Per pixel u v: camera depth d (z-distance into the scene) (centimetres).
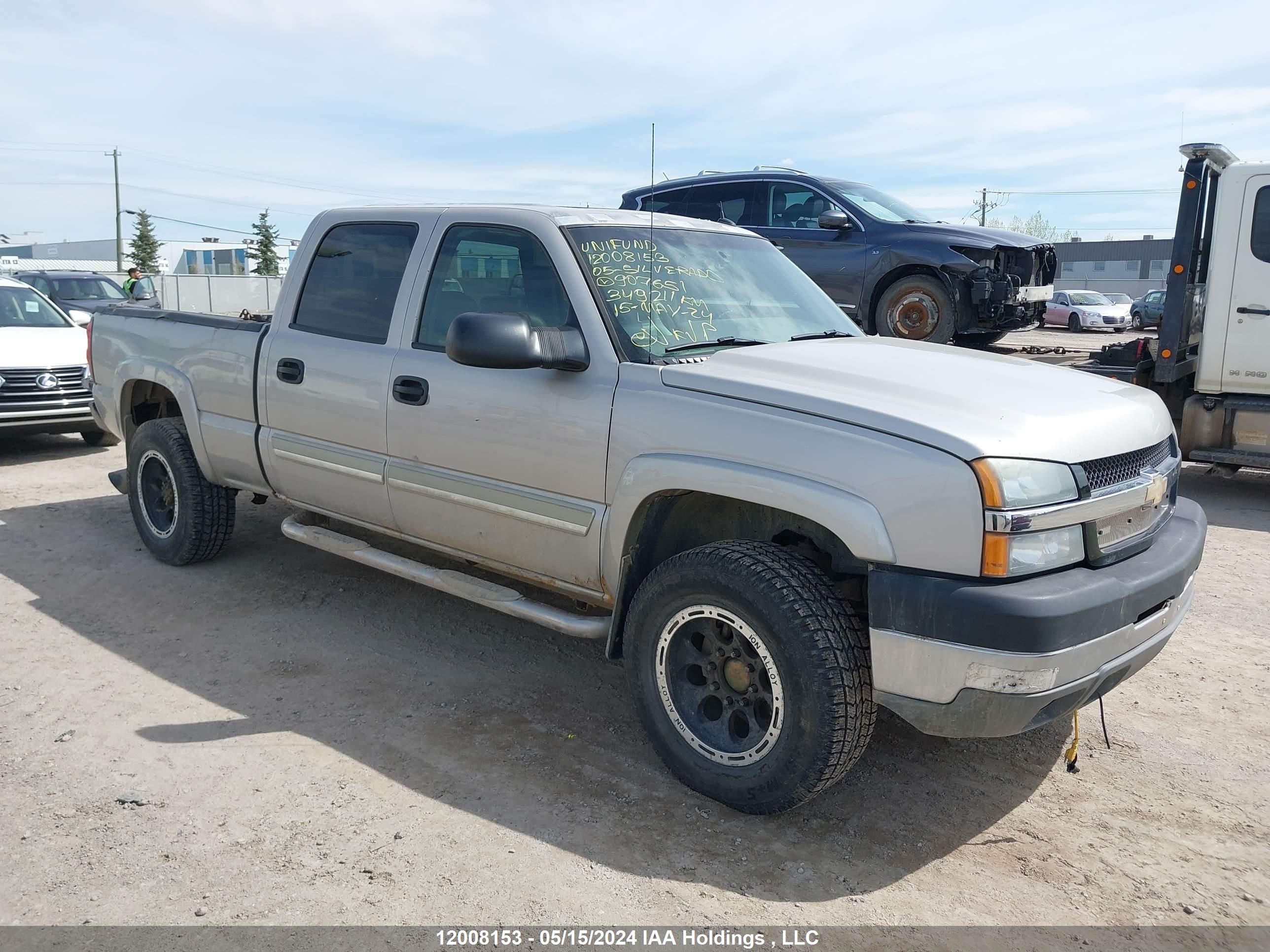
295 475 464
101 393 588
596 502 348
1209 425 770
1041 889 284
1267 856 302
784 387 311
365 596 514
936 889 283
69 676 414
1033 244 1009
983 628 266
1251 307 732
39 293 1031
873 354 362
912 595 275
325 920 264
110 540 609
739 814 319
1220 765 357
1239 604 525
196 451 516
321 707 391
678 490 327
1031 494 274
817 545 332
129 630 466
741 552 307
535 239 377
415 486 407
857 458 284
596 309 354
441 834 304
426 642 457
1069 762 355
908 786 341
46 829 303
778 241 1061
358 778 337
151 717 379
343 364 430
